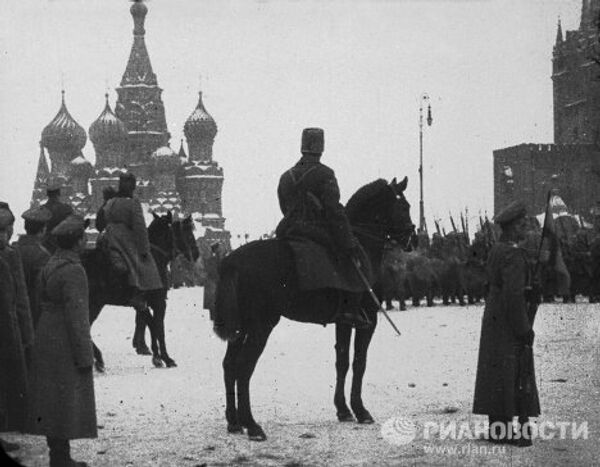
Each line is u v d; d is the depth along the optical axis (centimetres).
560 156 6944
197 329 2480
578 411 1080
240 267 1014
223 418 1112
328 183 1047
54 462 852
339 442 956
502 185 7562
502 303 927
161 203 15750
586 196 5941
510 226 944
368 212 1116
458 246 3169
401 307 2912
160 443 964
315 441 964
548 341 1794
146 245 1507
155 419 1107
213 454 909
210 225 16162
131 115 16438
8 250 1018
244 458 886
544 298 3078
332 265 1025
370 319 1092
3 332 998
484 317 942
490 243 3133
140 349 1859
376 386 1325
